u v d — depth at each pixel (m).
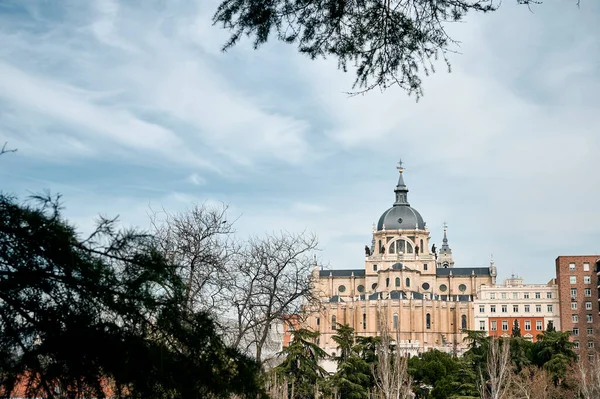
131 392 14.35
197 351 15.07
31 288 13.52
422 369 130.00
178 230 41.97
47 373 13.67
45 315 13.62
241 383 15.47
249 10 16.48
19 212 13.11
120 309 14.02
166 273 14.66
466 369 117.06
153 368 14.30
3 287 13.23
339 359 109.25
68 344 13.61
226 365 15.51
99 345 13.80
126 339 14.18
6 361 13.48
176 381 14.56
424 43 17.11
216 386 15.03
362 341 113.06
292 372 75.00
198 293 39.38
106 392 14.66
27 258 13.32
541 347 127.00
